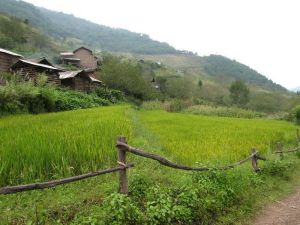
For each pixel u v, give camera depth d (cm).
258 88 18250
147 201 652
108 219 539
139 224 564
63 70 5169
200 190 713
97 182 753
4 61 4141
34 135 959
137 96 7275
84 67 8756
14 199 624
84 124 1363
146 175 788
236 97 9362
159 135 1609
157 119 2748
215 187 741
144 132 1656
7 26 9306
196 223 629
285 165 1133
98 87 5784
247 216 712
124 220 550
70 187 706
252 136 1656
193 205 648
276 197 870
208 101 8206
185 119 2831
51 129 1158
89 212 584
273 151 1312
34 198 629
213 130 1894
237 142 1424
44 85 3066
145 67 13462
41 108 2622
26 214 556
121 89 6994
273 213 753
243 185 803
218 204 692
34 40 10831
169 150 1175
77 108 3241
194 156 1053
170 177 858
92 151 844
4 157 717
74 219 554
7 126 1291
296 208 792
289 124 3091
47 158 752
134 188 692
